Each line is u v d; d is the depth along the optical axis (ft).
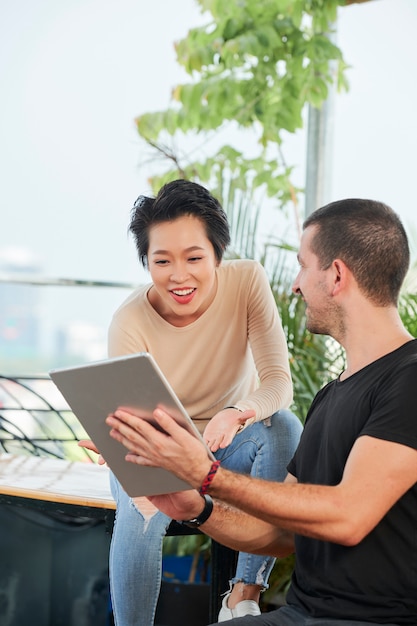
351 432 5.46
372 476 5.04
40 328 46.37
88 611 10.26
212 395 8.11
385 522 5.27
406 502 5.27
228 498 5.16
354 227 5.71
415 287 10.77
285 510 5.02
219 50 14.67
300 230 13.26
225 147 14.67
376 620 5.21
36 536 10.23
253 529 6.07
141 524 7.28
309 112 13.29
